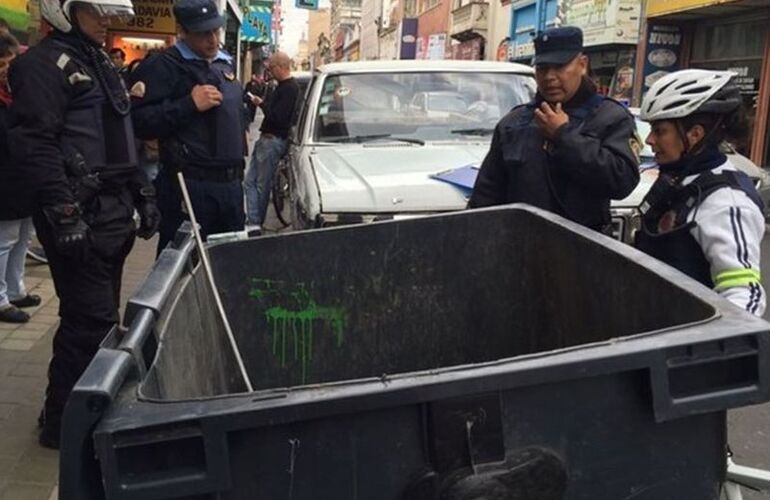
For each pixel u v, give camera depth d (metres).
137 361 1.51
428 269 2.96
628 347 1.43
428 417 1.39
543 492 1.43
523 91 6.17
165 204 4.59
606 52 23.42
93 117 3.33
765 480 2.16
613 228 4.53
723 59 19.28
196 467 1.33
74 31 3.29
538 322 2.84
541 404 1.42
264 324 2.86
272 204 10.71
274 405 1.33
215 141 4.52
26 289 6.17
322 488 1.39
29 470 3.37
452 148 5.52
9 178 4.95
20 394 4.12
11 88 3.21
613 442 1.46
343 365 2.95
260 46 35.38
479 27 34.69
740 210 2.23
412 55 49.47
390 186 4.59
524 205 2.99
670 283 1.92
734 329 1.48
